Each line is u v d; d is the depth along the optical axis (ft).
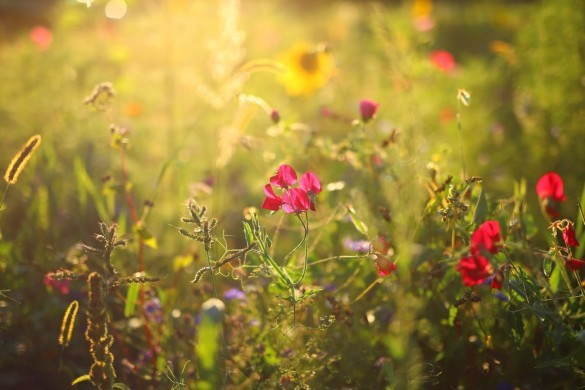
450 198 7.82
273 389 7.65
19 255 10.80
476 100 20.25
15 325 10.21
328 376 8.15
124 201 13.07
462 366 8.34
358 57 28.63
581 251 8.80
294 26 41.09
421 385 7.68
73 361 10.01
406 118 9.71
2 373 9.85
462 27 39.45
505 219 8.76
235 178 15.42
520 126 19.10
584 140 14.87
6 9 39.45
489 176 15.85
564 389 7.92
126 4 16.33
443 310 8.38
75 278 7.14
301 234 10.27
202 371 5.52
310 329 8.19
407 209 7.70
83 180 10.91
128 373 9.07
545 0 17.15
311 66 19.80
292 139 11.21
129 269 10.65
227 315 9.27
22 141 15.44
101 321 6.73
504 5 49.11
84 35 22.57
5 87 17.98
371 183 9.50
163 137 16.37
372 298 8.92
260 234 7.16
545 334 7.78
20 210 12.37
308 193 7.37
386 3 54.08
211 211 12.08
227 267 8.99
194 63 17.57
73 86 18.83
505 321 7.97
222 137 11.43
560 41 16.47
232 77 11.32
